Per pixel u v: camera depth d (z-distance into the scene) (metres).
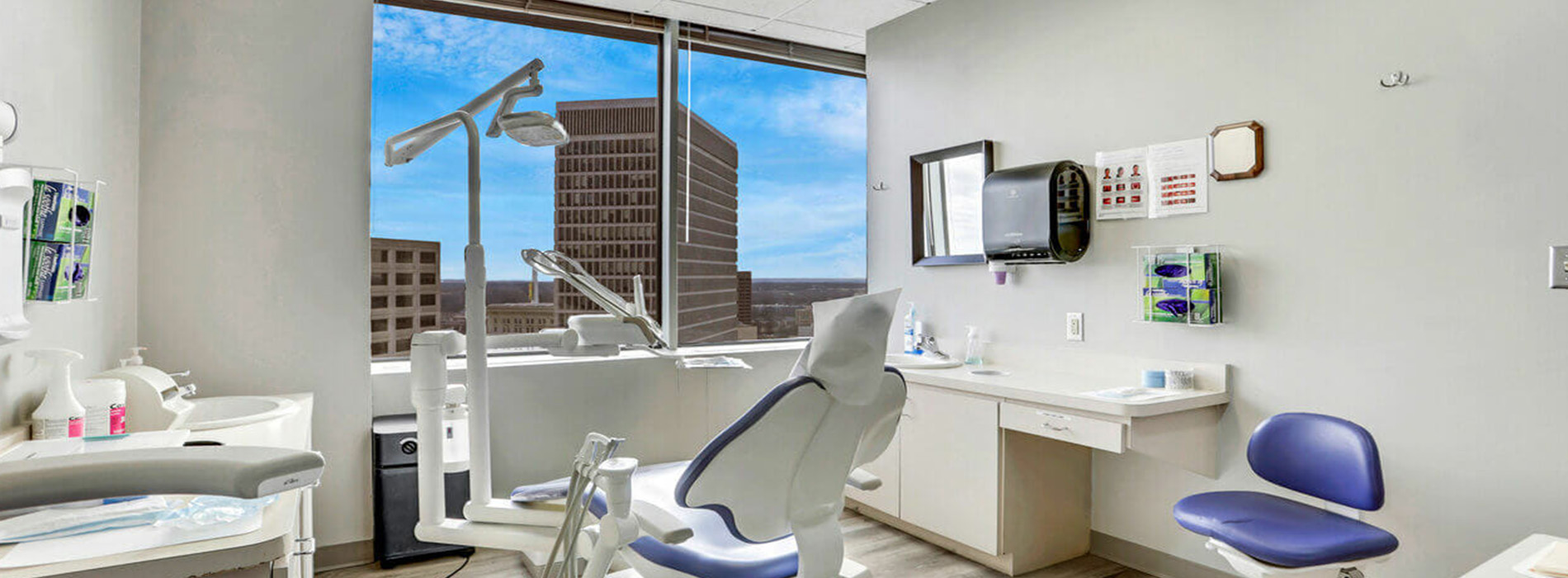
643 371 3.38
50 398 1.62
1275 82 2.33
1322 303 2.24
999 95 3.16
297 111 2.67
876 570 2.79
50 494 0.65
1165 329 2.62
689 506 1.34
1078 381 2.72
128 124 2.37
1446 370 2.01
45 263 1.64
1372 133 2.13
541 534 1.45
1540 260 1.84
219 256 2.57
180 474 0.68
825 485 1.48
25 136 1.67
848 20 3.62
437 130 1.53
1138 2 2.68
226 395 2.58
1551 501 1.85
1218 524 1.93
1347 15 2.17
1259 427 2.17
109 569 0.94
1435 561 2.05
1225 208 2.46
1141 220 2.68
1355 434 1.95
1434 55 2.01
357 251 2.77
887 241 3.72
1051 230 2.74
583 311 3.47
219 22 2.56
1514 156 1.88
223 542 1.02
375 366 3.07
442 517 1.48
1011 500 2.70
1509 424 1.91
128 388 1.93
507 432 3.10
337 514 2.75
